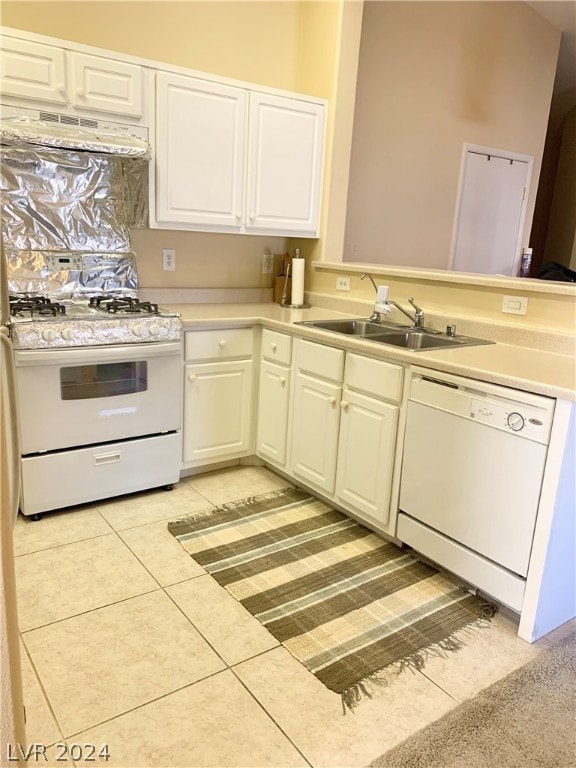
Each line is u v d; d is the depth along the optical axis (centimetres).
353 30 329
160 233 328
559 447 179
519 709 169
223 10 323
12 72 247
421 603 217
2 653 88
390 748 153
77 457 263
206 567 232
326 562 241
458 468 212
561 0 450
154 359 275
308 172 340
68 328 246
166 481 296
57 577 220
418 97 415
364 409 251
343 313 338
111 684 170
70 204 287
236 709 164
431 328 288
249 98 308
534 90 495
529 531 191
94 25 288
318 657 186
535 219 659
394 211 424
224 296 359
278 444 308
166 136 288
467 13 427
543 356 230
